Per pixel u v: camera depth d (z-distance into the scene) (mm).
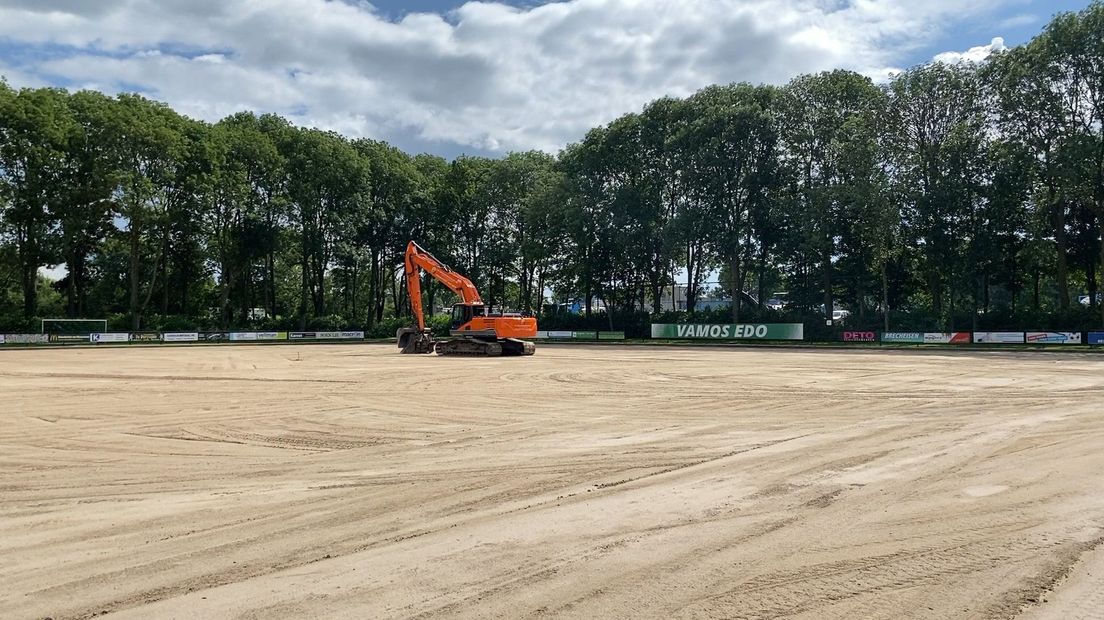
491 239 67250
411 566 5934
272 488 9055
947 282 46281
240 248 60188
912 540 6418
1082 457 9875
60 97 54781
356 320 68000
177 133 56375
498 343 36531
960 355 33906
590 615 4902
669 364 30203
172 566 6047
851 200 43219
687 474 9398
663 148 52406
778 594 5227
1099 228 41875
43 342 52438
